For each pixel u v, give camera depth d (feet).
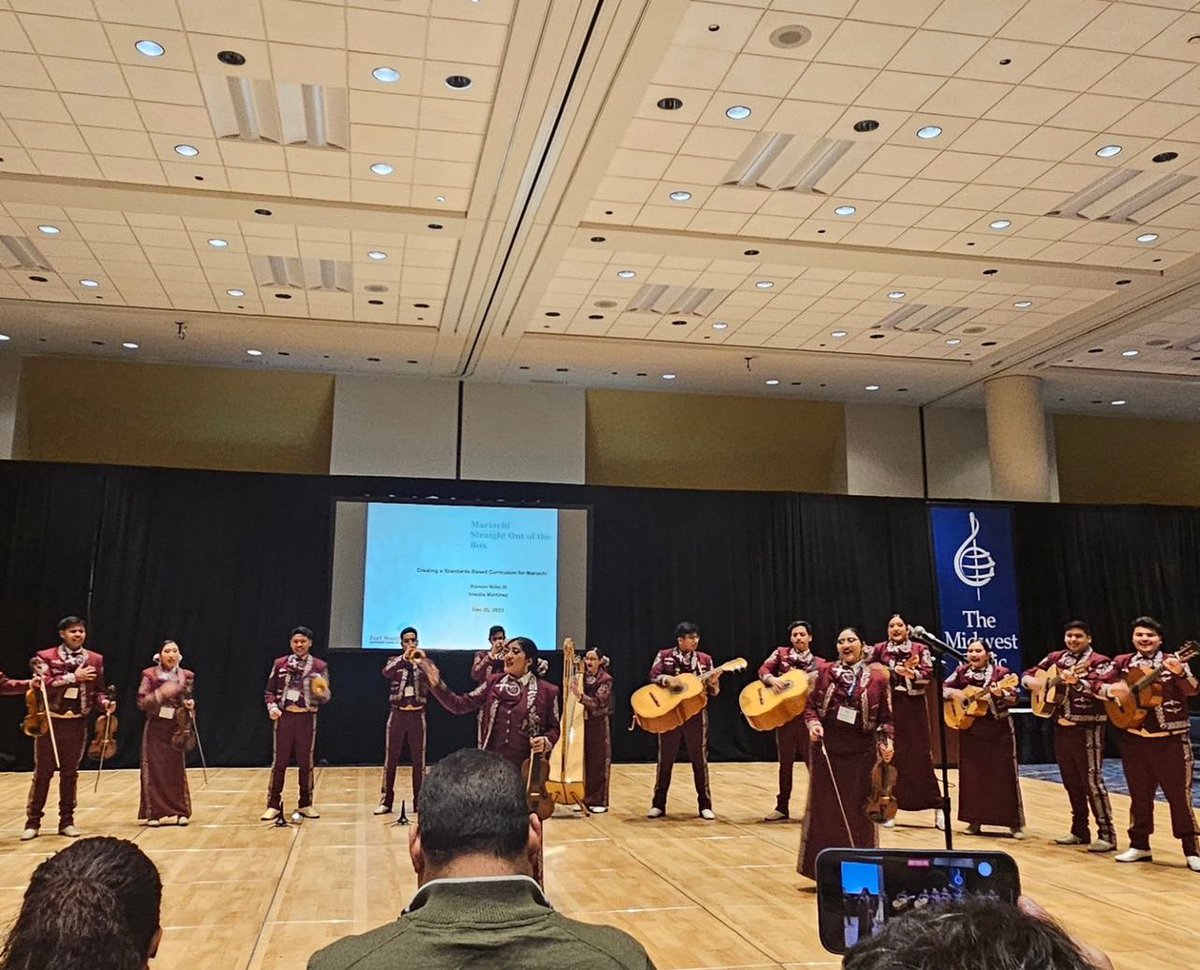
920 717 28.45
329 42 21.44
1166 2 20.04
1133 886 20.61
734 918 18.08
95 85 23.11
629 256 33.09
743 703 24.72
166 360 46.21
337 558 42.78
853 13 20.42
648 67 22.20
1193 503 57.31
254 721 42.04
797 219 30.27
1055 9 20.26
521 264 33.76
